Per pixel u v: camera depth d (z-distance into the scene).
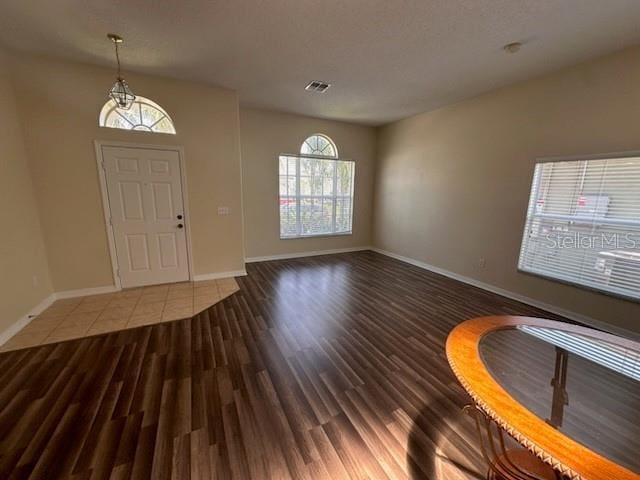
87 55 2.83
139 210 3.56
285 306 3.24
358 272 4.65
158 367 2.10
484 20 2.16
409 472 1.33
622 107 2.52
